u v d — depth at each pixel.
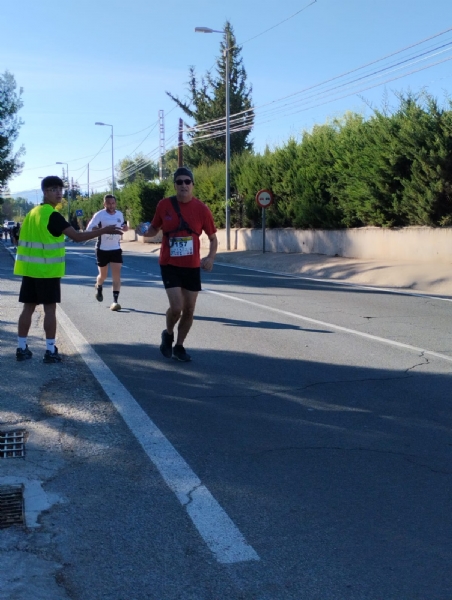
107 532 3.67
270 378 6.92
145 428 5.34
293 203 25.59
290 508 3.97
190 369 7.27
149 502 4.04
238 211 31.73
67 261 26.17
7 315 10.79
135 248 40.91
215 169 34.59
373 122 20.48
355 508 3.98
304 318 10.78
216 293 14.26
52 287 7.21
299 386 6.62
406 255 19.61
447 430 5.34
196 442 5.05
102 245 11.39
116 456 4.76
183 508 3.97
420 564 3.37
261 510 3.95
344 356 7.94
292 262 22.45
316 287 15.77
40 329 9.50
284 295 13.98
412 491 4.21
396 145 19.00
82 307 11.80
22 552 3.45
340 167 21.80
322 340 8.91
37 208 7.16
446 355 7.97
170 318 7.26
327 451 4.89
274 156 27.22
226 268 22.78
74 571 3.29
